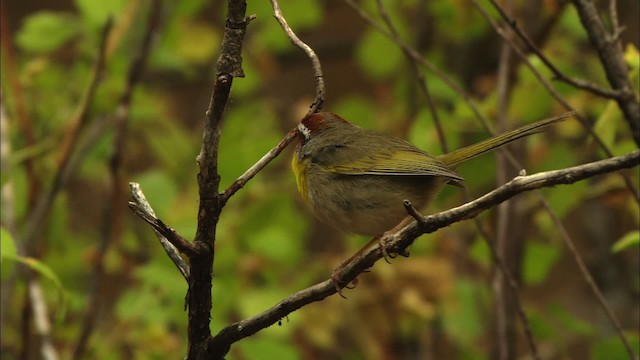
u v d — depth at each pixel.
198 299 5.79
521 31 7.54
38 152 10.74
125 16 11.27
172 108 15.48
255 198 11.56
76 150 12.45
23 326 9.92
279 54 15.64
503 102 9.28
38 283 10.61
